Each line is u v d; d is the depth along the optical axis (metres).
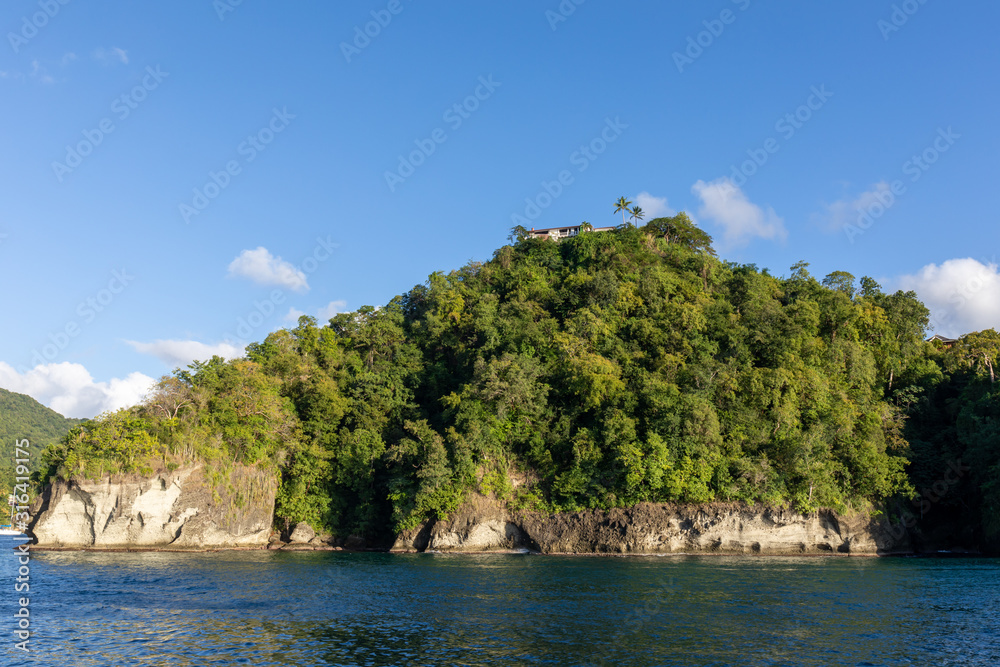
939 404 100.12
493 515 83.75
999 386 86.75
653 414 82.88
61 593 49.09
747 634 35.41
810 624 37.75
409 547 86.50
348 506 96.25
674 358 89.31
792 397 85.19
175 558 76.12
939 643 33.72
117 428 86.88
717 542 79.25
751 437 82.62
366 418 98.81
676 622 38.34
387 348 114.81
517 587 51.59
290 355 109.44
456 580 55.84
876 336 104.25
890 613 40.84
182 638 35.22
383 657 31.39
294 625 38.09
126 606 43.97
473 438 83.69
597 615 40.34
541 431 87.56
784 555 78.75
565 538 81.00
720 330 96.62
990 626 37.34
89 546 85.94
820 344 96.50
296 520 94.06
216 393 94.88
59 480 86.12
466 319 112.38
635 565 67.06
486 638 34.84
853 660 30.81
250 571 62.56
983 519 82.19
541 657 31.25
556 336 96.38
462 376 103.12
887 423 89.12
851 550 80.19
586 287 109.38
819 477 80.25
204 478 87.69
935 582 53.94
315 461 95.81
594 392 85.31
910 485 83.75
